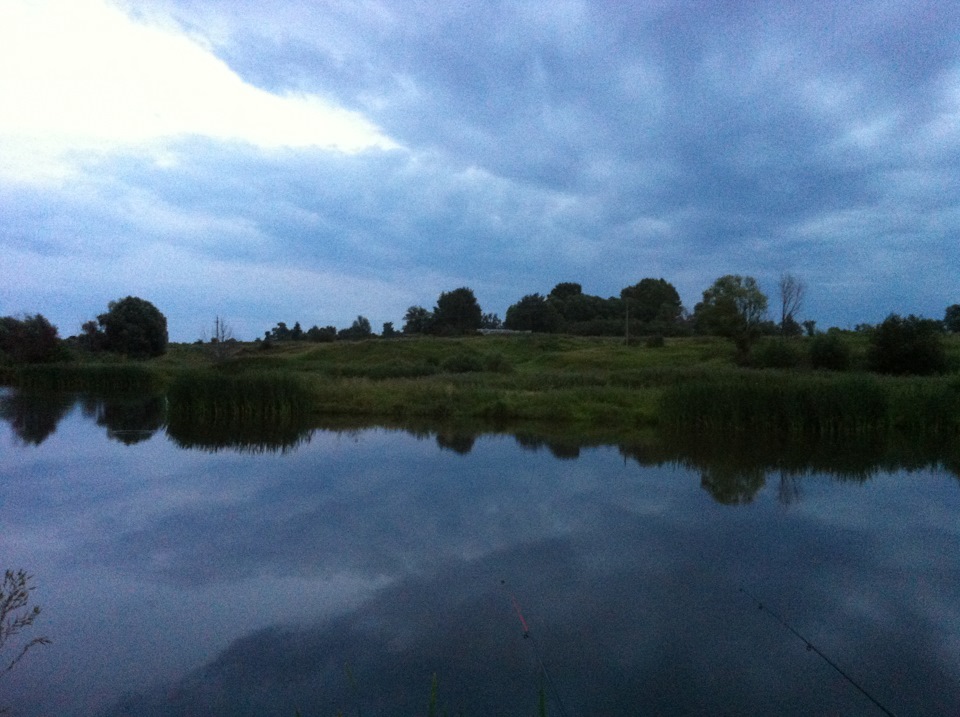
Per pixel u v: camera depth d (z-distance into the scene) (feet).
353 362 187.93
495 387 108.68
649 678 19.80
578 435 71.61
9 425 79.05
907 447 63.46
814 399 70.74
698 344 218.38
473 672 20.27
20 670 20.95
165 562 30.40
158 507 39.78
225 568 29.55
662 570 28.78
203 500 41.42
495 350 215.51
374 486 45.19
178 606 25.61
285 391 83.71
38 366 139.54
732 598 25.86
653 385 108.47
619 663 20.75
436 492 43.37
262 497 42.09
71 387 136.26
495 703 18.49
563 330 330.13
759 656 21.24
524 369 172.24
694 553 31.07
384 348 205.46
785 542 32.81
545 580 27.76
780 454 59.16
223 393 83.56
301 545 32.48
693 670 20.30
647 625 23.39
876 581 27.61
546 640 22.36
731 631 23.00
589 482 46.57
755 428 72.74
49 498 41.98
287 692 19.39
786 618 24.04
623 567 29.19
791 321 211.41
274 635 23.03
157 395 124.98
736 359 165.89
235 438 68.59
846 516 37.68
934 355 121.60
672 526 35.53
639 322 314.96
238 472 50.11
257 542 33.01
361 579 28.07
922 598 25.86
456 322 333.83
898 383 88.99
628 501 41.06
